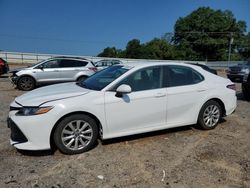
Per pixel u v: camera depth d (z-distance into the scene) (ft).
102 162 15.01
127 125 17.22
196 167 14.55
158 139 18.48
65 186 12.61
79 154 16.02
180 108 18.99
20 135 15.28
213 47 268.00
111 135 16.87
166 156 15.85
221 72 111.75
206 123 20.44
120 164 14.79
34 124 14.97
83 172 13.91
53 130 15.57
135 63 19.03
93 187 12.56
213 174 13.82
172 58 270.05
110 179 13.24
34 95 16.60
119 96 16.75
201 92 19.83
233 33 270.05
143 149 16.79
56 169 14.19
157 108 18.03
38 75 42.52
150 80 18.15
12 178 13.23
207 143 17.97
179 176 13.56
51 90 17.52
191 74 19.97
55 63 43.60
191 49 273.33
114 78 17.46
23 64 128.26
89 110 15.99
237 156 16.03
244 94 34.78
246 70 63.52
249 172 14.10
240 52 286.25
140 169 14.25
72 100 15.76
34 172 13.84
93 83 18.24
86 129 16.22
